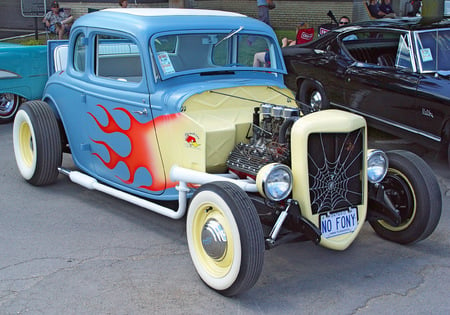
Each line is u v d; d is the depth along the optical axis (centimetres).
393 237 466
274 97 482
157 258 440
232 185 370
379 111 714
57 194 577
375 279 411
